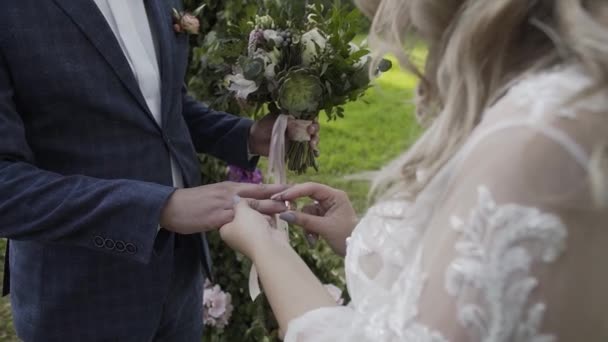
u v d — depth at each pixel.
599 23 0.72
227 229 1.33
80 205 1.42
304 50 1.61
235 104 2.38
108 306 1.64
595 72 0.71
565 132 0.71
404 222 0.90
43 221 1.42
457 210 0.76
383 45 0.94
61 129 1.50
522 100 0.75
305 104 1.58
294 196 1.48
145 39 1.65
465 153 0.78
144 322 1.68
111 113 1.51
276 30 1.66
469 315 0.72
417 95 1.00
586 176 0.70
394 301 0.83
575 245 0.70
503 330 0.71
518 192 0.71
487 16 0.77
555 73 0.77
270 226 1.34
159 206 1.43
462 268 0.73
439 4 0.83
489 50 0.80
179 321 1.87
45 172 1.46
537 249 0.70
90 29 1.48
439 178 0.82
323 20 1.67
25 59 1.42
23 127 1.46
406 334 0.77
